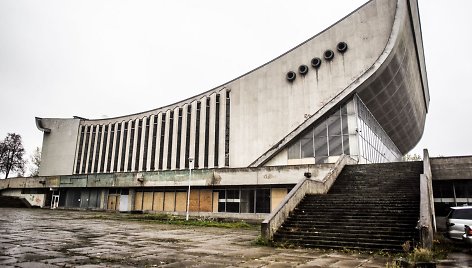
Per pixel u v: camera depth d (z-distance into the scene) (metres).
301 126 28.42
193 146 37.34
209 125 36.22
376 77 27.02
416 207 13.02
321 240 11.85
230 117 34.50
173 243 12.32
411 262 8.12
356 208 14.03
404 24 27.59
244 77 34.66
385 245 10.76
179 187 28.92
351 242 11.32
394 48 26.59
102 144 48.47
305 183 16.47
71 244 11.48
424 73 41.31
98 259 8.90
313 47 30.75
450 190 18.38
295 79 31.14
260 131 32.06
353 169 20.88
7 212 29.56
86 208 35.91
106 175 34.00
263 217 23.67
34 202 41.75
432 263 7.98
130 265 8.26
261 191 24.34
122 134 46.50
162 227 18.67
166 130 41.09
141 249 10.73
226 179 25.48
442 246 11.69
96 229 16.73
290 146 29.25
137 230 16.70
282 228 13.31
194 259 9.16
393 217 12.53
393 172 18.64
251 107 33.28
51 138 53.56
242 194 25.09
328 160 27.11
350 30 29.34
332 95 28.81
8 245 10.95
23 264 8.00
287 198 14.67
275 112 31.58
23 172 71.31
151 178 30.28
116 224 19.81
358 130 26.64
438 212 18.31
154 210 30.05
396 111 35.78
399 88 31.84
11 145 69.12
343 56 29.09
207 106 37.34
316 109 29.31
